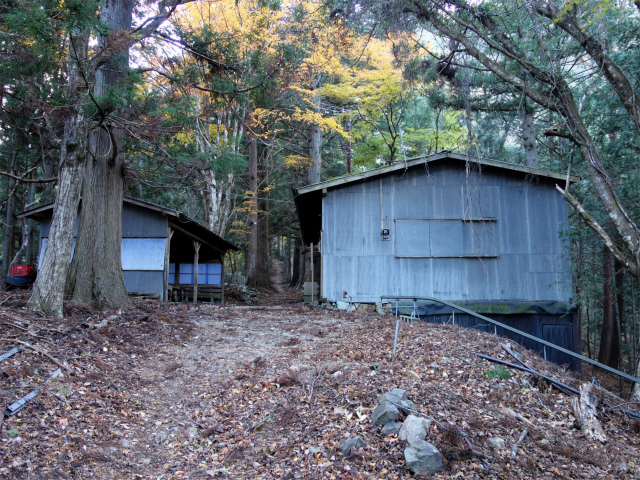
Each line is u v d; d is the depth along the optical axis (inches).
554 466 169.3
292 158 842.8
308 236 838.5
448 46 344.5
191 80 387.5
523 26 325.4
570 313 480.4
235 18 522.6
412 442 158.7
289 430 185.0
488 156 671.1
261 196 1087.6
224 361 271.7
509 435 185.8
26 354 215.5
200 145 655.1
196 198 1030.4
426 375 234.4
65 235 298.8
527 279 491.5
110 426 178.5
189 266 824.9
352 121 810.2
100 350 253.9
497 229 497.7
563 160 575.5
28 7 269.6
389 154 904.3
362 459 157.5
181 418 196.5
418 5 318.0
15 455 143.3
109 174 374.3
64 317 294.4
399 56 375.2
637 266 240.1
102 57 318.0
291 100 714.8
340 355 274.2
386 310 480.1
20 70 327.3
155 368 252.4
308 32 449.4
